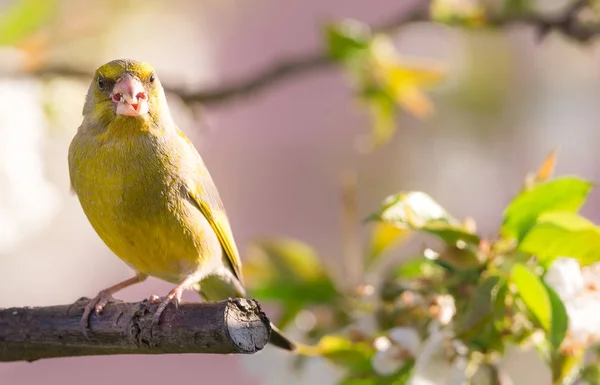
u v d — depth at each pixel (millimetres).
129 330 3600
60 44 3809
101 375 4680
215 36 4418
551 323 3584
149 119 3684
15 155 3748
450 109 4227
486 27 3781
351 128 4980
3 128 3748
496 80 4176
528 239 3604
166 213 3682
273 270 3709
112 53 3869
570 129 4391
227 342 3578
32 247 3900
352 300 3699
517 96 4305
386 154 4543
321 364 3656
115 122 3682
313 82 4980
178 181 3684
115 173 3680
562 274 3602
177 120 3854
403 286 3645
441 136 4332
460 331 3604
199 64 3977
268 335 3582
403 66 3801
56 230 3906
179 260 3695
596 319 3602
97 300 3617
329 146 4996
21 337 3621
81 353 3621
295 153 5008
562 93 4367
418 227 3611
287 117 5008
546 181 3619
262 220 4957
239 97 3797
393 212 3613
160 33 3938
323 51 3803
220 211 3703
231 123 4957
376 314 3648
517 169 4391
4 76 3754
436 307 3617
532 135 4371
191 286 3719
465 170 4395
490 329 3607
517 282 3590
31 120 3754
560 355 3602
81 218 3912
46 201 3758
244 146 4977
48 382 4613
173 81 3811
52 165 3781
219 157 4949
